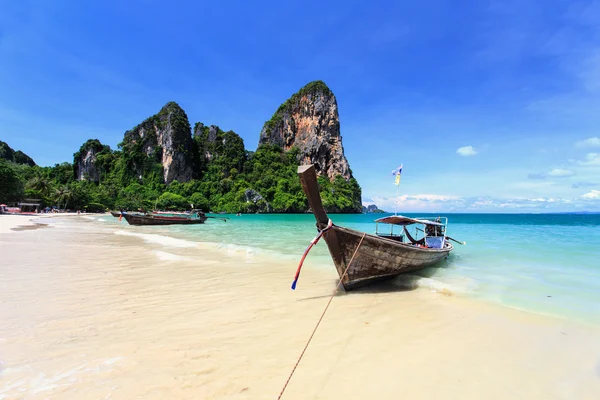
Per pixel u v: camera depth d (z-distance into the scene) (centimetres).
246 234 2470
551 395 344
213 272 947
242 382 354
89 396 320
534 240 1841
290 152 15200
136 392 329
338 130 16038
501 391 350
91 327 508
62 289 732
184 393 329
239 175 13462
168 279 852
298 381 359
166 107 14175
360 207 15262
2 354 409
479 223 4703
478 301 657
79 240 1795
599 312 590
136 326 516
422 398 334
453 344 462
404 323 540
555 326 527
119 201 10262
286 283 820
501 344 462
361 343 462
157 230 2902
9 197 6028
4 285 760
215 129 15462
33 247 1421
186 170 13200
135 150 12769
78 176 13375
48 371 369
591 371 391
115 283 799
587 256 1226
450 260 1156
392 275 817
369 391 345
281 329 512
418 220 1021
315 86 16212
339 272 735
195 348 438
